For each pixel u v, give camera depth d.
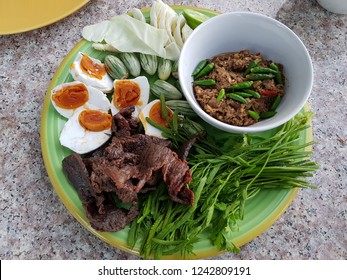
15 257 0.39
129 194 0.36
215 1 0.51
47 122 0.41
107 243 0.39
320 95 0.47
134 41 0.44
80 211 0.37
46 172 0.42
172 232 0.36
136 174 0.37
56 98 0.41
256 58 0.41
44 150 0.40
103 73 0.43
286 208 0.40
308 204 0.42
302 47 0.40
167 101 0.41
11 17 0.46
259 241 0.40
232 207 0.36
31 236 0.40
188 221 0.36
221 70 0.41
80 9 0.50
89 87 0.42
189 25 0.45
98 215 0.37
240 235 0.37
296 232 0.40
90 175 0.38
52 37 0.48
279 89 0.40
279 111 0.40
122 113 0.40
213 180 0.37
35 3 0.47
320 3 0.51
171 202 0.37
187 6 0.47
